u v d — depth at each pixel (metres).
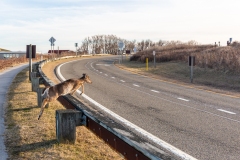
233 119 10.75
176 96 16.45
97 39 124.38
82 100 14.08
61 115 6.90
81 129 8.31
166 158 3.88
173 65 38.06
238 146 7.62
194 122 10.16
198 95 17.22
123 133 5.07
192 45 56.22
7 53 73.50
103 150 6.77
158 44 107.38
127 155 4.79
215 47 44.66
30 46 19.23
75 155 6.31
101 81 23.12
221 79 25.56
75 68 36.59
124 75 29.89
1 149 6.63
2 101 12.40
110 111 11.67
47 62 39.38
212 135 8.59
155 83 23.36
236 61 27.73
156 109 12.36
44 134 7.59
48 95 8.92
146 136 8.34
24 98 12.52
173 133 8.71
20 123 8.61
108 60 63.09
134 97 15.55
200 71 30.28
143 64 47.44
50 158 6.10
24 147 6.73
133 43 124.62
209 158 6.72
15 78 21.84
